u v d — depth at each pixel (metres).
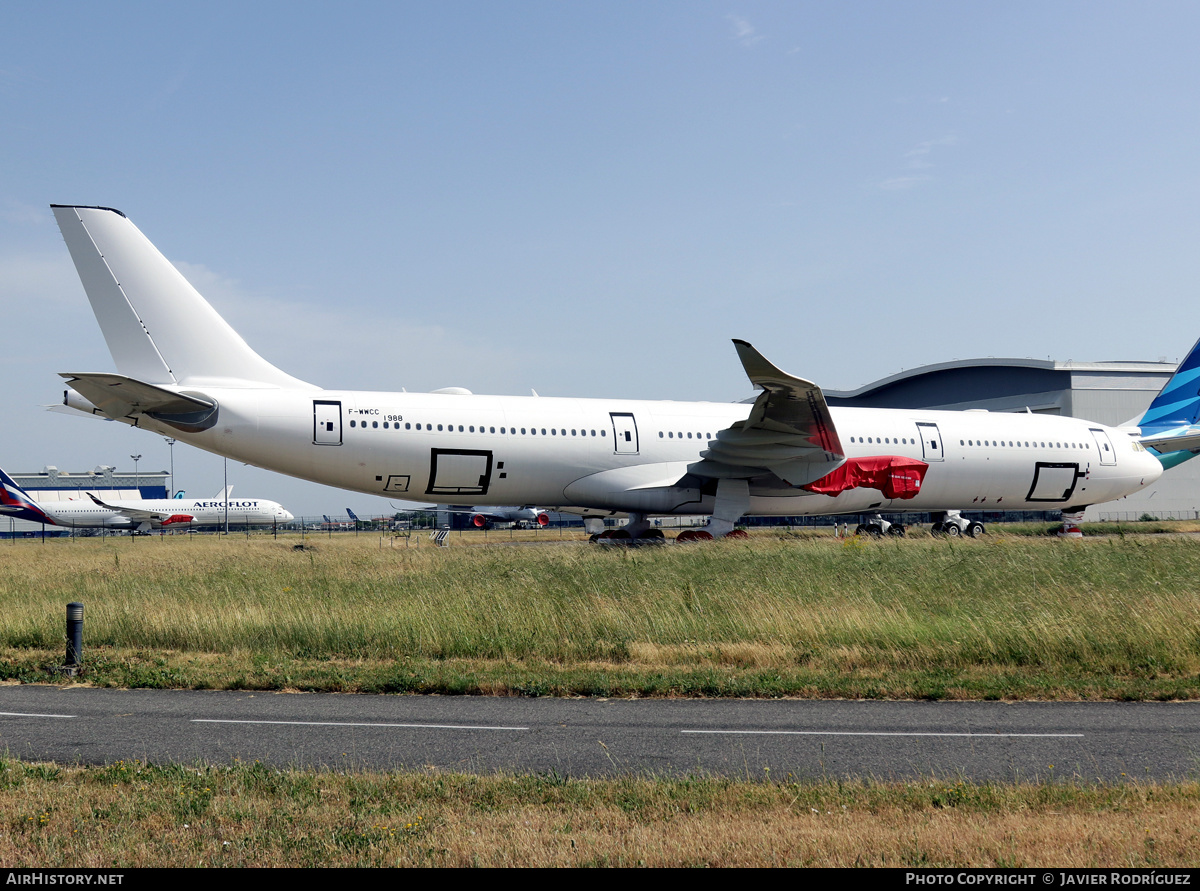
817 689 11.08
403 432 29.20
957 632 13.59
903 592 16.98
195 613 16.02
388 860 5.57
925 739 8.91
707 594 17.08
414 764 8.05
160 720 9.88
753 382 27.91
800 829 6.04
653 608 15.69
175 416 27.45
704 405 34.31
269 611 16.34
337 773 7.65
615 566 21.78
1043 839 5.80
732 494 32.50
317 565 26.23
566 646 13.72
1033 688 11.05
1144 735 9.05
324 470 28.83
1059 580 18.50
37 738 9.09
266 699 11.05
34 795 6.91
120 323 27.56
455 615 15.31
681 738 9.00
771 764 8.03
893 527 40.75
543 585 18.67
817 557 23.45
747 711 10.22
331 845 5.83
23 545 55.09
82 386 25.77
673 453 32.34
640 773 7.73
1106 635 13.12
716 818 6.32
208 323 28.47
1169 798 6.75
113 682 12.05
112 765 7.89
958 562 21.12
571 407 31.91
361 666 13.02
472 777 7.36
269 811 6.51
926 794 6.87
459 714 10.14
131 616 15.88
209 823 6.29
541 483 31.11
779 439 30.30
